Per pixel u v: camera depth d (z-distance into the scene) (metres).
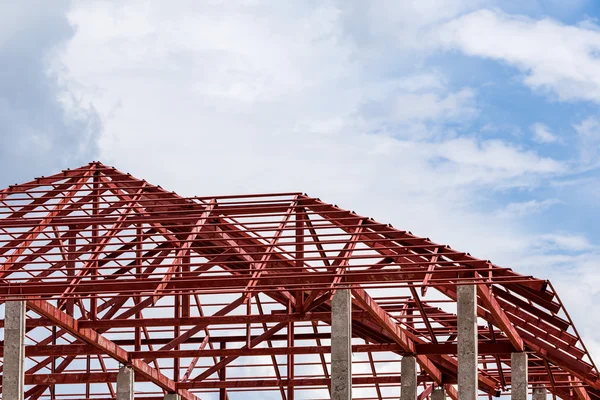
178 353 32.44
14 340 28.55
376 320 30.25
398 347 32.97
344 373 27.67
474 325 28.52
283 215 31.11
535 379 40.03
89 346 31.86
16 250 30.66
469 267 29.11
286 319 30.09
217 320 30.02
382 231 30.22
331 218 31.20
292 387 38.34
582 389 39.62
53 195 33.56
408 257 29.62
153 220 31.48
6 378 28.44
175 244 32.88
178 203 32.59
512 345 33.59
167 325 30.23
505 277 28.61
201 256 29.91
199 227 31.17
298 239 30.89
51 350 31.84
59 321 29.45
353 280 28.28
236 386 34.75
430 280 28.19
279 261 29.48
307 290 27.84
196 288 28.61
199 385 35.50
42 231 31.38
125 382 32.41
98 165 34.69
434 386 38.41
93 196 33.59
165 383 35.25
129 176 33.97
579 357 33.25
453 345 33.09
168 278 29.08
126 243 30.89
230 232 30.86
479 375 40.12
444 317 37.19
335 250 29.53
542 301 29.92
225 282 28.50
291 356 34.78
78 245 30.89
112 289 28.72
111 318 33.22
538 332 33.25
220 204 32.22
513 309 32.22
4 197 33.53
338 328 27.89
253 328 37.25
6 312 28.67
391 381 36.28
